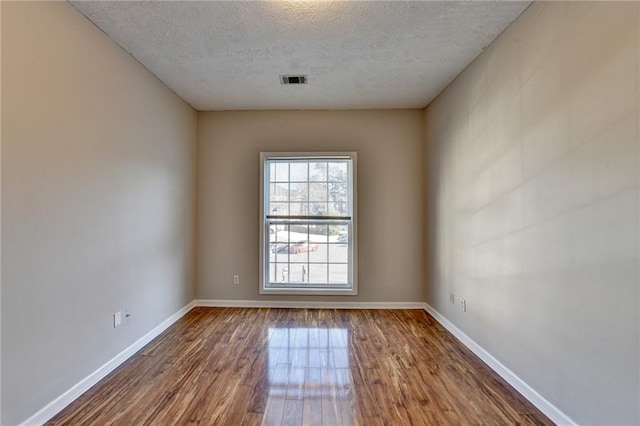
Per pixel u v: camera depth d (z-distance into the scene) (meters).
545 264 1.94
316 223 4.13
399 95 3.63
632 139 1.42
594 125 1.60
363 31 2.39
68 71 2.05
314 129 4.07
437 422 1.85
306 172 4.12
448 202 3.33
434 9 2.13
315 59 2.81
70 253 2.05
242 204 4.11
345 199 4.12
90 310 2.22
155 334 3.10
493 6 2.09
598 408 1.59
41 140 1.85
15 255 1.69
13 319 1.68
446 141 3.40
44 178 1.87
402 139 4.05
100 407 1.98
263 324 3.46
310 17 2.21
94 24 2.27
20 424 1.71
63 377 1.98
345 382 2.28
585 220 1.66
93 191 2.26
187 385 2.23
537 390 2.00
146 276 2.94
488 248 2.57
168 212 3.38
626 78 1.44
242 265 4.11
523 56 2.15
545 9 1.94
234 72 3.05
